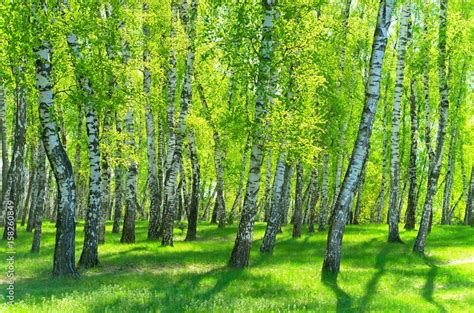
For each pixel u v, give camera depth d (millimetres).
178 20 25875
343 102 31531
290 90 20719
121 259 19734
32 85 15641
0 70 15195
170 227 24875
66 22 15008
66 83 20234
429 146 28172
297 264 19359
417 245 22547
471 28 27000
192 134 29641
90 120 18141
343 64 32625
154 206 28375
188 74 24875
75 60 15469
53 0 14898
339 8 33125
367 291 14078
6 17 13586
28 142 36469
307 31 19062
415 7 31000
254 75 17219
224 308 10703
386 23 16469
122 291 12484
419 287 15016
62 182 15555
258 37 17719
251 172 18094
